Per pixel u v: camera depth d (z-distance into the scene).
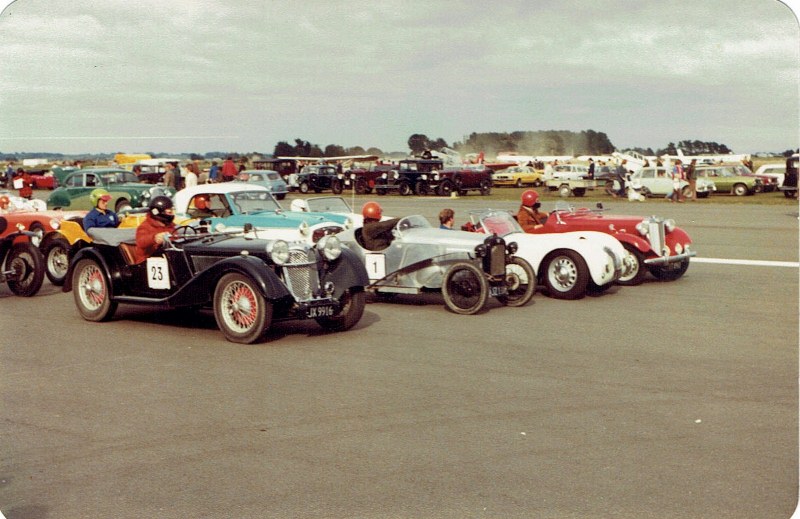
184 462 4.59
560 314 9.19
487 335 8.02
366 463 4.53
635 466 4.43
